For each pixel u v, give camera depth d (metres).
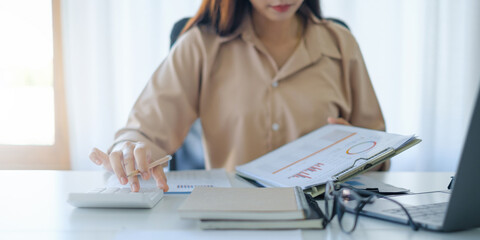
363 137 0.96
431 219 0.65
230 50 1.48
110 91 2.48
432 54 2.54
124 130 1.31
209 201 0.68
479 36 2.58
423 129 2.57
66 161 2.57
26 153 2.58
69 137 2.52
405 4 2.54
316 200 0.82
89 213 0.72
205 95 1.47
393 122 2.53
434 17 2.54
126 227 0.65
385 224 0.67
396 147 0.83
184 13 2.46
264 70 1.43
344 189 0.66
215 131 1.47
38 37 2.54
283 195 0.72
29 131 2.58
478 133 0.56
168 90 1.42
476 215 0.62
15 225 0.65
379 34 2.50
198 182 0.96
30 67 2.57
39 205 0.77
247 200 0.68
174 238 0.60
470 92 2.59
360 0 2.48
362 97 1.53
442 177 1.07
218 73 1.47
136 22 2.45
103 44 2.46
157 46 2.47
